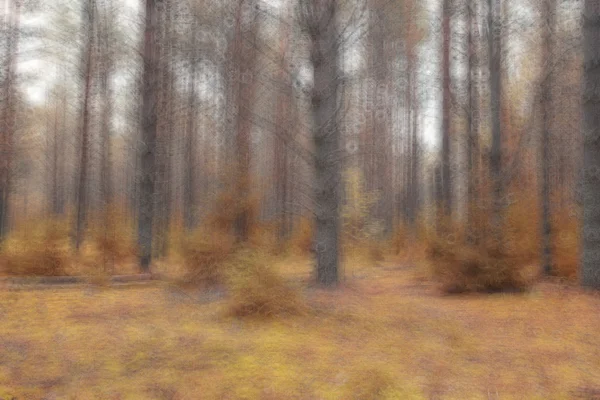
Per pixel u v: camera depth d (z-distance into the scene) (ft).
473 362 15.03
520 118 43.70
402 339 18.01
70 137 92.94
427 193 93.15
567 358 15.43
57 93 77.92
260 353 15.67
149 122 39.50
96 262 37.83
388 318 21.80
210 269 29.14
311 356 15.44
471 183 32.07
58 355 15.26
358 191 54.29
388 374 13.50
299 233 60.34
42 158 108.06
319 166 31.07
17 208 109.50
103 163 70.13
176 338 17.60
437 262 31.22
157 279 34.78
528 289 29.32
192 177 67.05
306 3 31.17
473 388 12.61
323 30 31.24
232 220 31.91
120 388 12.33
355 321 21.02
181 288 29.07
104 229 38.70
